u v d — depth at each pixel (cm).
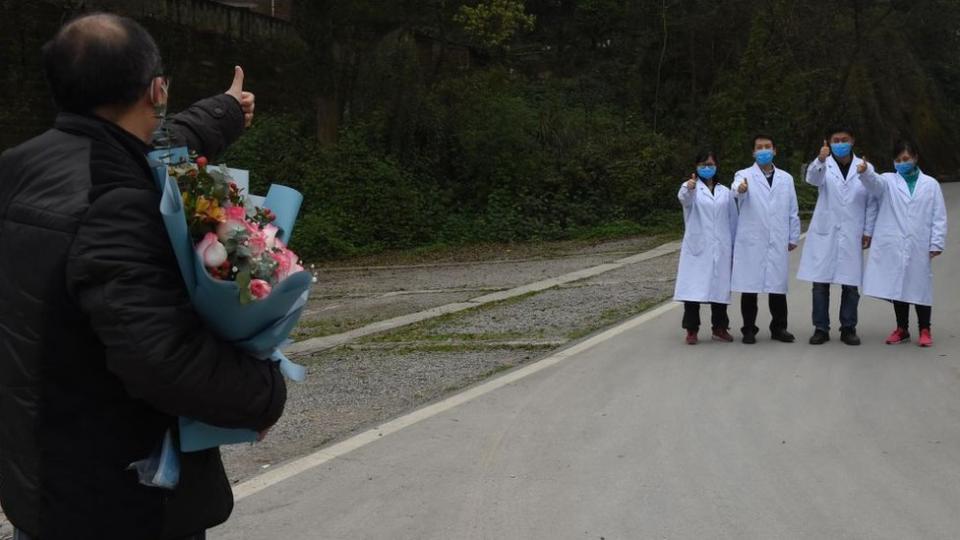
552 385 766
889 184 886
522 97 2794
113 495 226
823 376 771
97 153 231
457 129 2539
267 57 2534
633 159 2577
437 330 1100
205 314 229
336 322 1244
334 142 2362
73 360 223
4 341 228
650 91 3127
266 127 2394
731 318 1075
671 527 468
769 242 913
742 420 649
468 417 676
